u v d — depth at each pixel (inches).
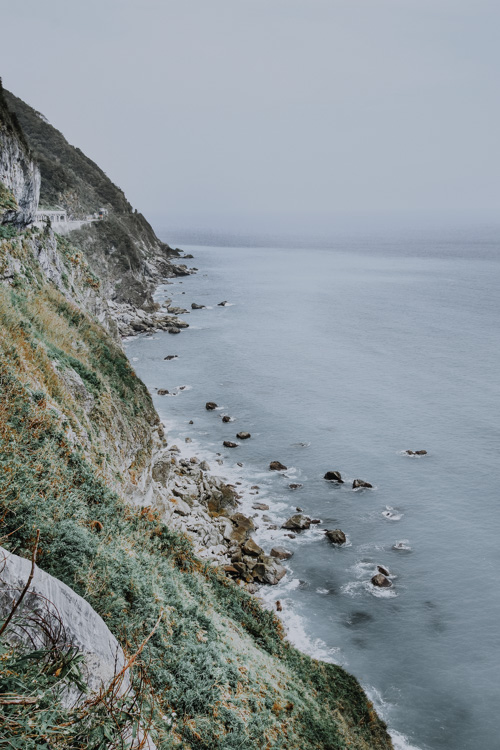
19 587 231.3
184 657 482.9
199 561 824.3
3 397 570.9
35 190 1631.4
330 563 1461.6
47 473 538.3
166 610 512.7
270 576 1380.4
